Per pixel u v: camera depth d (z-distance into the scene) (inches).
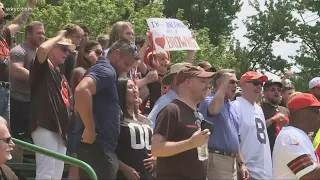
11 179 208.2
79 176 229.8
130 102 256.8
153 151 213.8
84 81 224.4
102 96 231.0
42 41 303.3
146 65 339.3
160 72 335.9
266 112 335.3
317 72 1477.6
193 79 220.5
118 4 1223.5
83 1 1138.7
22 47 300.2
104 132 229.6
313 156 245.9
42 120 266.5
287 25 1641.2
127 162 251.0
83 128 231.8
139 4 1551.4
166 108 216.8
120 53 244.1
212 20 1856.5
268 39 1755.7
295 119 248.1
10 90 295.9
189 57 355.6
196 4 1887.3
